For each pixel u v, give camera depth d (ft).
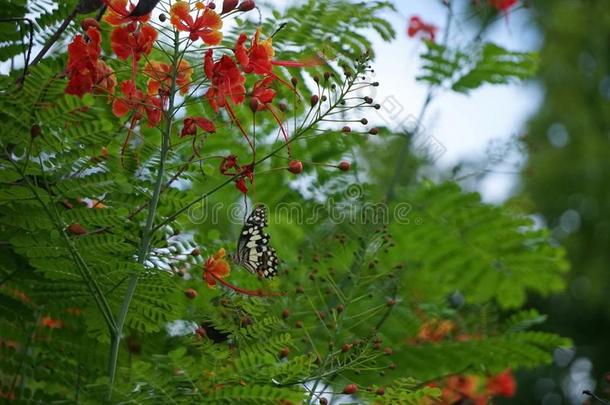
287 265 19.49
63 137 13.11
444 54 22.40
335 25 19.29
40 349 15.19
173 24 13.60
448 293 21.70
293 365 13.43
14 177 13.26
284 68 18.79
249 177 13.79
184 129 13.88
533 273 21.47
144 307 14.43
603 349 47.80
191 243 15.21
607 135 54.54
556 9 56.39
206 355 14.14
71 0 16.15
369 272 18.85
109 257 13.61
